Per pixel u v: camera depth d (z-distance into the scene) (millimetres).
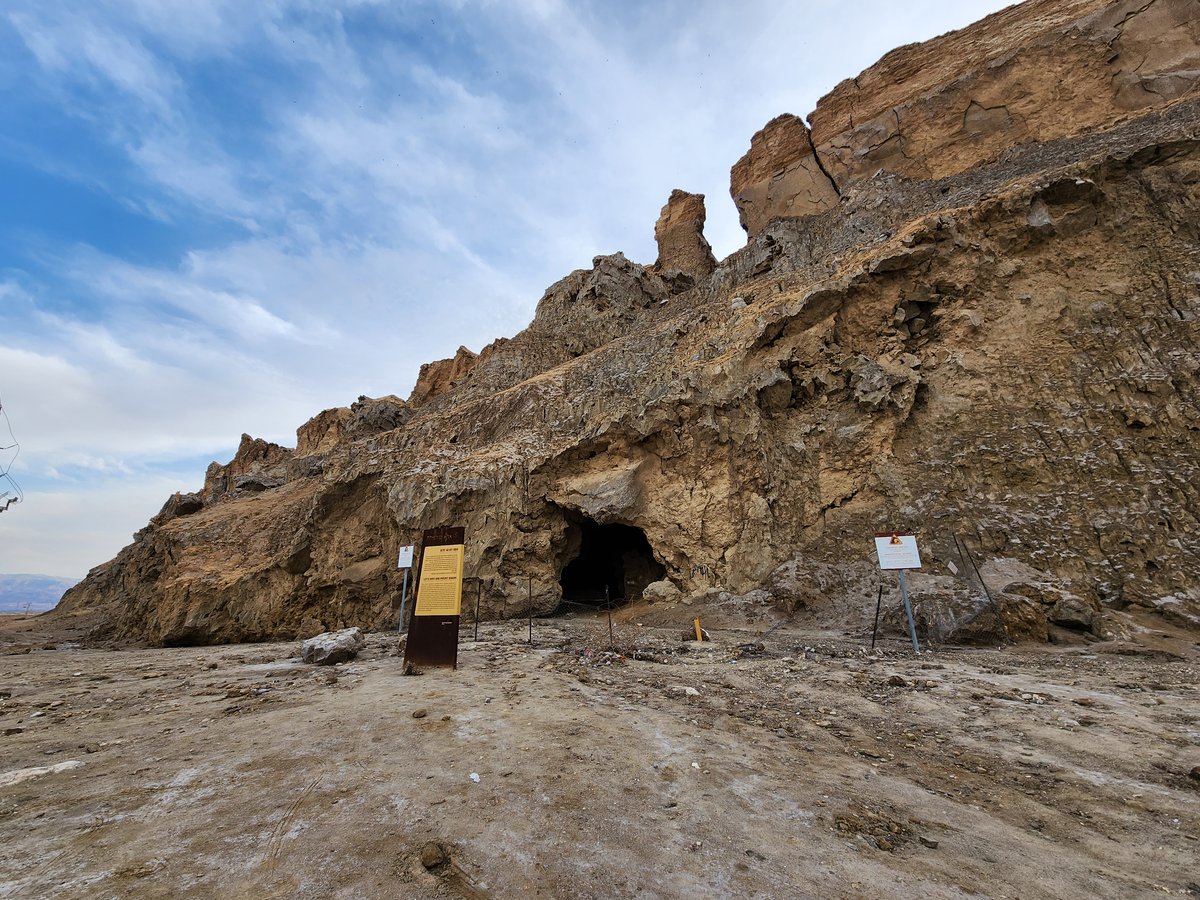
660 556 20656
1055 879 3359
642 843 3619
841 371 20359
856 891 3154
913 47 32750
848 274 21281
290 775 4539
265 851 3307
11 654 18250
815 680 8805
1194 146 18391
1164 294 16828
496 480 23406
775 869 3355
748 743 5863
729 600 17656
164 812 3812
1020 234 19344
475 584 22125
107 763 4820
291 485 41750
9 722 6398
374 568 24641
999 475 16266
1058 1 28562
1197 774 4859
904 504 17234
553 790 4379
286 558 26281
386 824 3703
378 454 28578
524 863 3314
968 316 19203
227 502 43781
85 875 2979
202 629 25781
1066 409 16375
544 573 22125
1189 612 11742
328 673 9516
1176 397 15102
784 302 22594
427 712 6473
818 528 18531
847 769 5211
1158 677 8594
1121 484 14516
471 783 4445
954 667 9570
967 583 13859
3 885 2844
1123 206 18672
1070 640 11570
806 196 34688
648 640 13531
